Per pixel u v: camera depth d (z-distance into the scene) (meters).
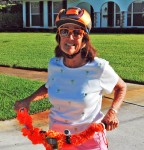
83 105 3.07
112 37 23.39
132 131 6.00
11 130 6.08
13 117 6.64
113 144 5.49
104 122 3.01
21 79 10.12
